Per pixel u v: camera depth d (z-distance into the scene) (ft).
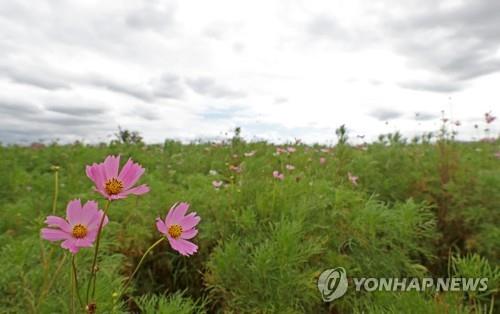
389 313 5.86
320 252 7.48
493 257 9.37
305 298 6.98
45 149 23.02
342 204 9.46
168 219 4.19
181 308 5.92
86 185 14.17
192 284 8.66
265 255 7.02
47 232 3.45
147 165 19.38
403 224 9.06
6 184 13.89
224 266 7.38
